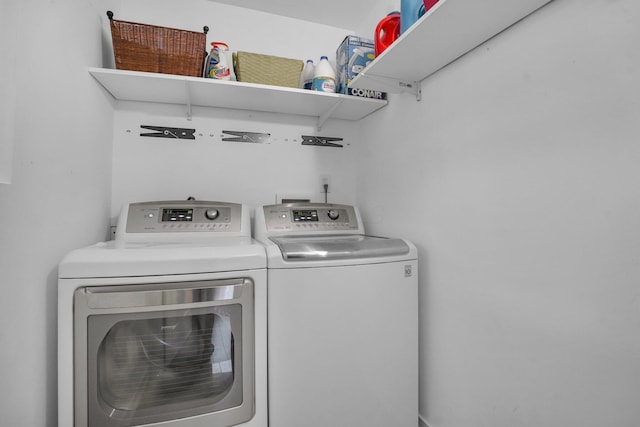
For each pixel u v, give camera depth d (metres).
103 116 1.48
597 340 0.75
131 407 0.98
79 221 1.18
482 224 1.10
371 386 1.23
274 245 1.16
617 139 0.71
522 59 0.95
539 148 0.89
